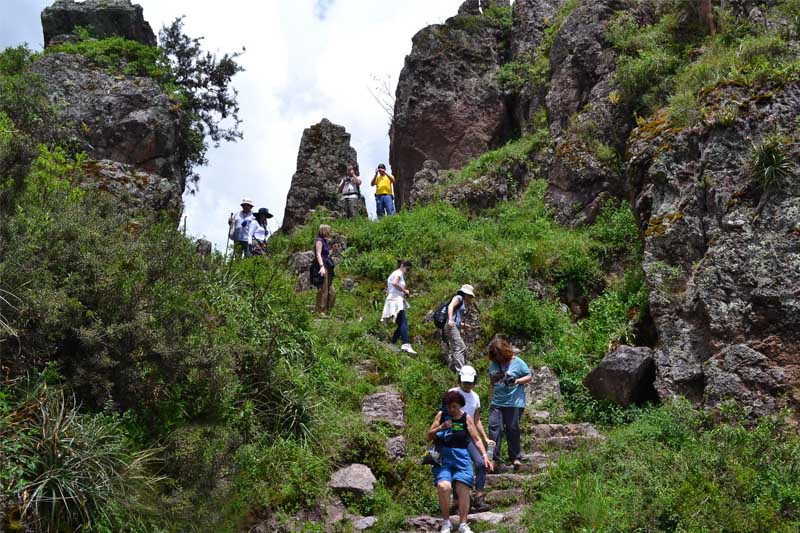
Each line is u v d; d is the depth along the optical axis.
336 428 9.82
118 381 7.67
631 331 12.87
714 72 13.37
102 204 8.92
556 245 16.09
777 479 7.91
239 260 13.30
